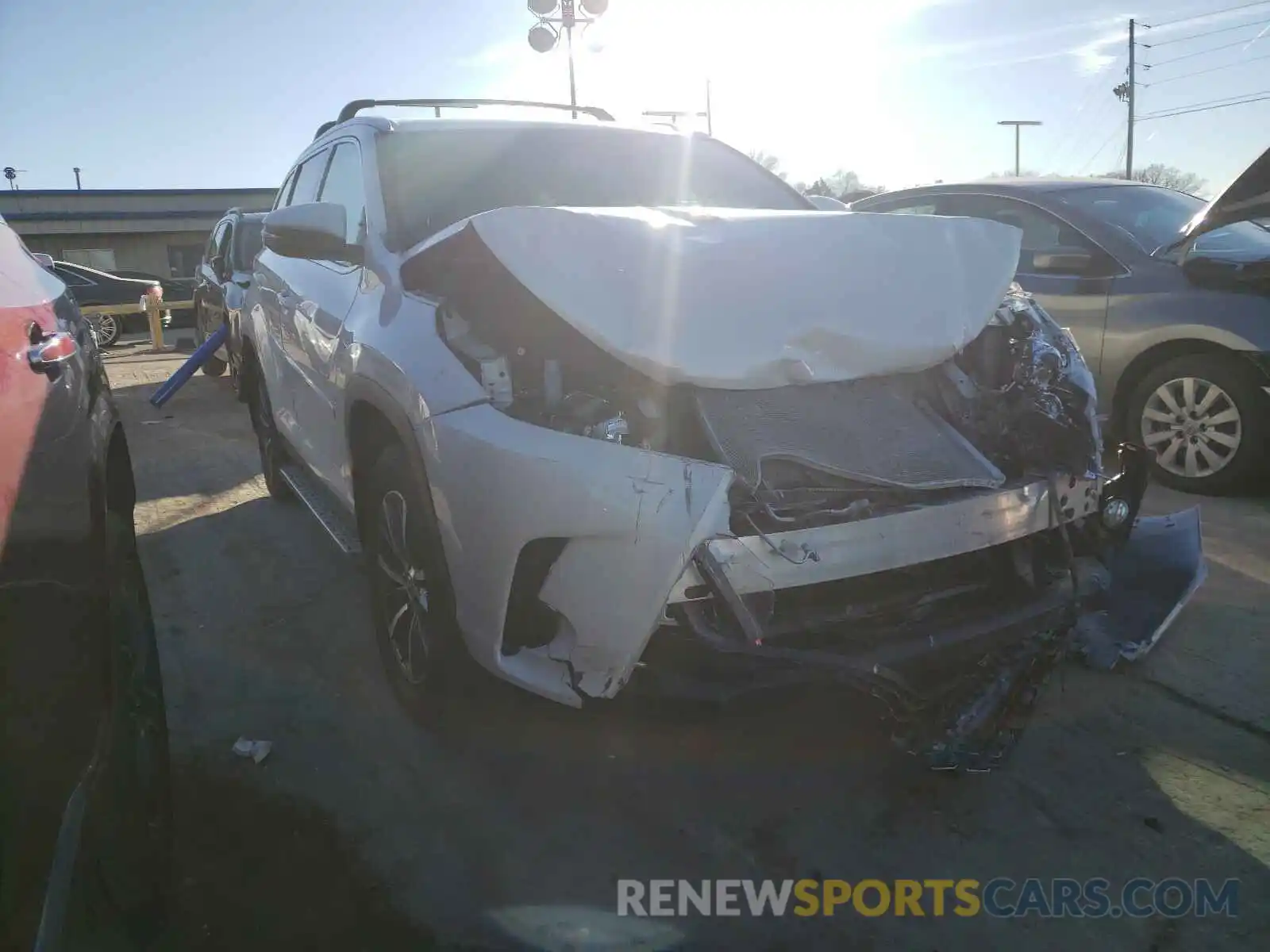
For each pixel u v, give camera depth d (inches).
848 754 115.2
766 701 92.6
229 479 243.1
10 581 56.6
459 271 114.3
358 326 127.5
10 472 61.0
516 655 98.9
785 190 172.7
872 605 97.7
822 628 94.3
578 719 101.8
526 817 105.0
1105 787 107.9
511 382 104.1
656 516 87.7
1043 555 110.2
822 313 109.8
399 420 110.7
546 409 100.7
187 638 150.0
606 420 97.3
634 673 91.3
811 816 104.7
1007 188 247.4
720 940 87.5
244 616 157.5
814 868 96.9
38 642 58.4
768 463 99.7
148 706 94.6
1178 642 139.1
